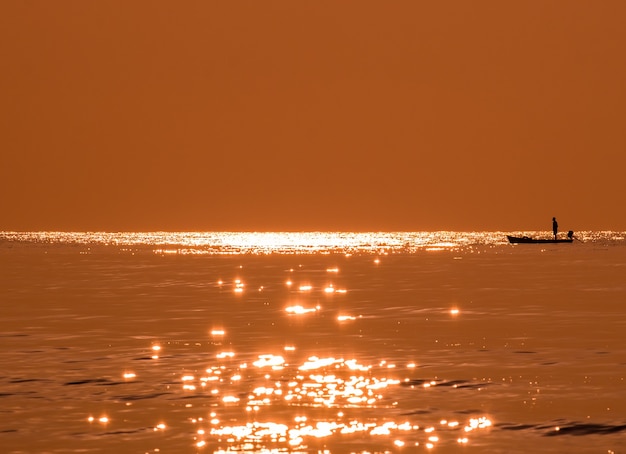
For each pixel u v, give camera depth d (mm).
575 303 178875
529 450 65625
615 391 86375
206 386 89562
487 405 80250
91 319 151625
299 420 74625
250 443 67625
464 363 103188
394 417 75625
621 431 71000
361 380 92438
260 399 82938
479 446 66750
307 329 136750
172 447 66688
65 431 71500
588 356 108375
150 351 113812
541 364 102312
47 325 142750
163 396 84688
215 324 143875
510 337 126562
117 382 91938
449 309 167750
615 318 151125
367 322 146250
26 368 100750
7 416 76562
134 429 72000
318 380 92562
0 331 135125
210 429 71812
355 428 72000
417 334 130250
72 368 100688
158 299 191875
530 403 80938
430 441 68062
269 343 120875
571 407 79312
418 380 92250
